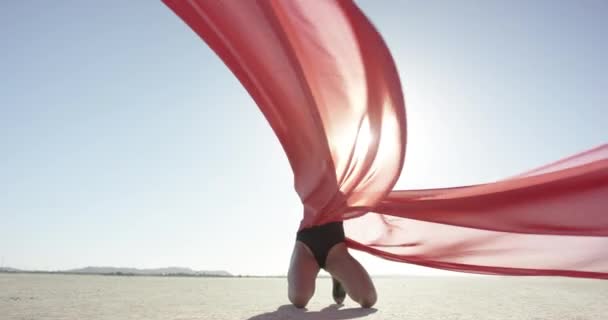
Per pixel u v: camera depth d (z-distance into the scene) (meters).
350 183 2.88
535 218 2.95
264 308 2.51
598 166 2.80
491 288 4.42
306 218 2.78
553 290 4.04
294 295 2.53
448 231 3.19
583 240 2.94
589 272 2.91
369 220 3.28
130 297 3.14
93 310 2.31
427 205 3.12
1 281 4.84
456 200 3.06
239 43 2.78
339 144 2.95
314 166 2.80
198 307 2.53
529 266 3.04
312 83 2.94
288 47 2.72
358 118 2.91
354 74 2.87
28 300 2.79
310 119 2.78
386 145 2.86
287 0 2.78
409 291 4.07
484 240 3.13
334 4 2.72
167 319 2.01
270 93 2.84
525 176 2.94
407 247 3.27
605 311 2.38
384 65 2.76
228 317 2.09
